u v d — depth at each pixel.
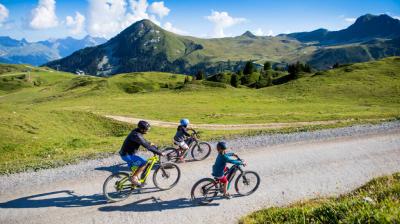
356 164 15.29
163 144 20.27
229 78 158.25
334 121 38.56
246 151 17.88
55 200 11.69
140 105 70.31
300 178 13.66
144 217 10.51
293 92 85.81
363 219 6.95
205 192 11.50
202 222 10.14
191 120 47.31
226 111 58.25
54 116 35.88
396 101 61.75
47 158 17.62
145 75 189.62
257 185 12.35
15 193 12.30
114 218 10.43
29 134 26.06
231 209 11.02
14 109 34.97
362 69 98.06
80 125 36.31
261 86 140.50
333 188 12.48
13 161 17.48
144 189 12.73
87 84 148.75
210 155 17.34
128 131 36.22
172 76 197.88
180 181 13.55
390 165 14.95
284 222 8.45
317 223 7.69
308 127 24.95
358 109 53.66
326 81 91.56
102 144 23.19
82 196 12.03
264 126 38.97
